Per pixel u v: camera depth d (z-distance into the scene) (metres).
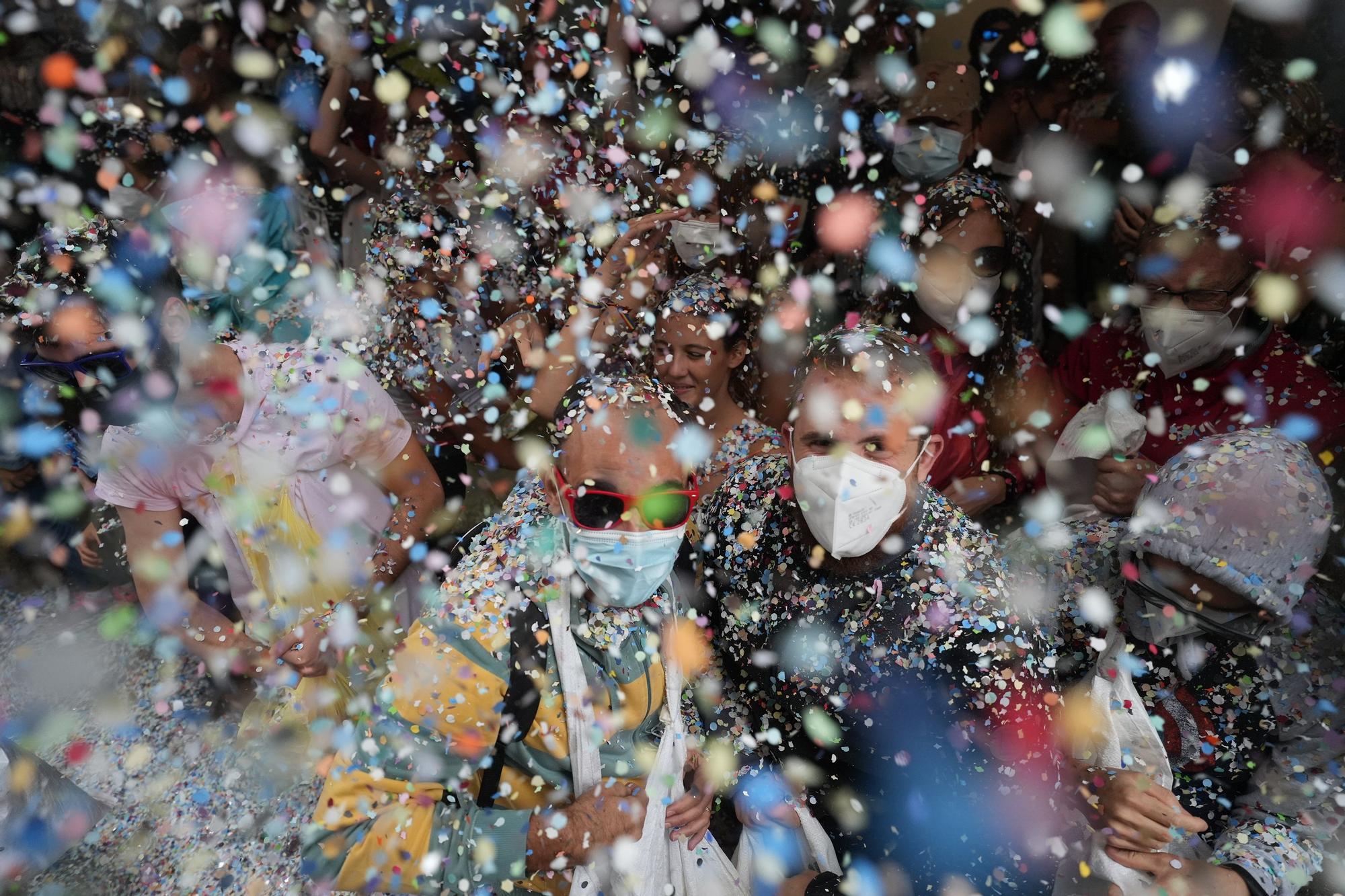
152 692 2.95
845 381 1.62
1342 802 1.71
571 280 2.90
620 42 3.47
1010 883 1.64
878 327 1.79
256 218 3.28
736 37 3.54
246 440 2.14
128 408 1.97
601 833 1.56
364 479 2.32
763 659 1.77
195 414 2.07
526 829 1.55
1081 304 3.46
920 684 1.62
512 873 1.55
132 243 1.95
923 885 1.71
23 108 4.17
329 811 1.57
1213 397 2.42
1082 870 1.62
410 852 1.54
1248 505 1.66
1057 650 1.95
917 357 1.66
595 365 2.61
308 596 2.26
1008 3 4.32
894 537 1.66
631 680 1.66
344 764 1.61
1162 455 2.43
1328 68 3.34
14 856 2.05
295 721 2.44
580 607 1.63
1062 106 3.64
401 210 3.12
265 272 3.15
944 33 4.44
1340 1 3.31
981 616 1.60
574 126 3.22
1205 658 1.78
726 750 1.83
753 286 3.04
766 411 2.85
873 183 3.59
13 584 3.57
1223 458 1.73
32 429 2.64
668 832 1.70
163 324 1.95
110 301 1.88
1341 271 2.64
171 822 2.32
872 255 2.92
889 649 1.63
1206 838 1.80
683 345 2.58
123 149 3.49
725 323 2.59
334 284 3.22
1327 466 2.25
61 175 3.49
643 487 1.55
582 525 1.56
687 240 3.02
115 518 3.29
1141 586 1.80
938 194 2.79
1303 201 2.72
